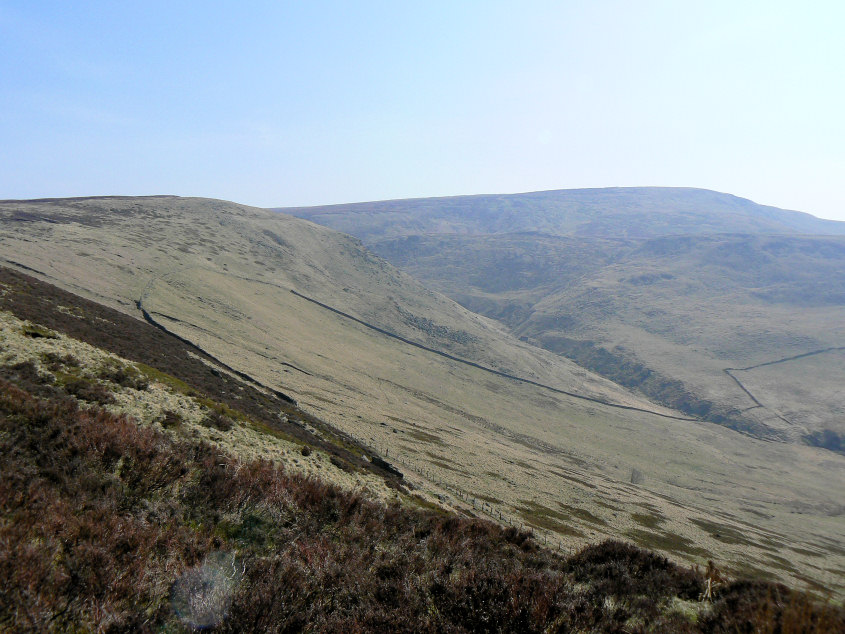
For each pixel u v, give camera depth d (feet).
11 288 120.06
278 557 26.71
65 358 76.54
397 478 129.70
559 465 338.34
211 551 25.75
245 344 336.08
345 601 23.73
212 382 138.31
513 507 176.04
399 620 21.83
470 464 229.04
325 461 92.63
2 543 19.02
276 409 148.66
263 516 33.58
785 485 469.57
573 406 586.45
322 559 27.55
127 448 34.86
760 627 23.16
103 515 25.22
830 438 592.60
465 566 31.68
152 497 31.07
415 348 602.03
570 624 23.08
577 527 175.32
